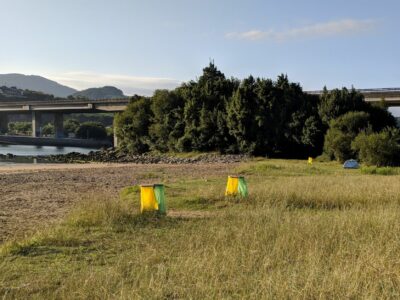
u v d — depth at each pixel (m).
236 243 10.84
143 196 16.69
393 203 18.55
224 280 8.28
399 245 10.16
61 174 46.03
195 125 80.94
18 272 9.27
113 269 8.89
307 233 11.62
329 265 9.02
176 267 8.95
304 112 69.19
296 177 34.22
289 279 7.82
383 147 50.06
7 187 32.38
